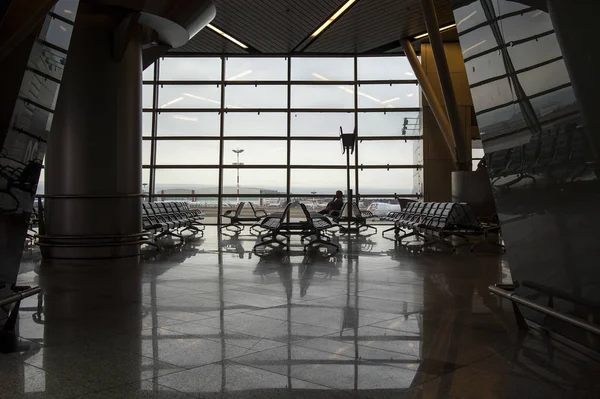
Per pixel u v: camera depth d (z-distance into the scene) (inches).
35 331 152.1
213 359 125.0
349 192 570.3
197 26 408.5
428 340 141.6
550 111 110.2
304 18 604.7
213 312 177.6
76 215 342.3
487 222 591.5
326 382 109.0
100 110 345.1
